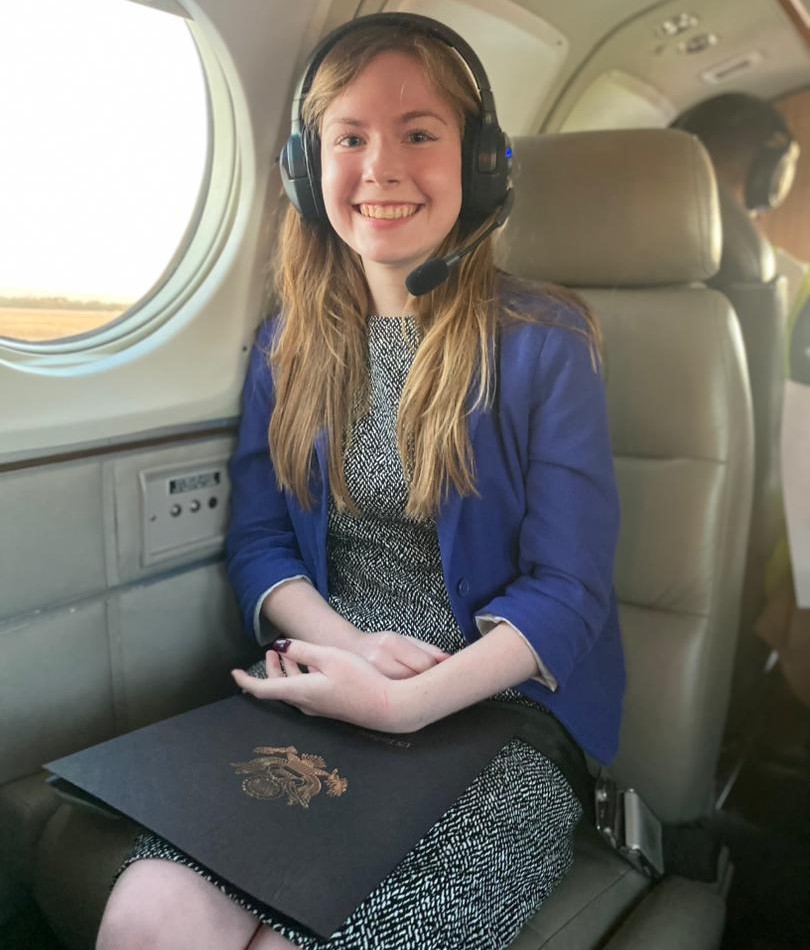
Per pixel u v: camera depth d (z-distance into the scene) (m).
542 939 1.08
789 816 1.83
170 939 0.84
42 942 1.25
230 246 1.39
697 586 1.40
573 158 1.45
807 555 1.75
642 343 1.43
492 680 1.08
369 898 0.84
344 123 1.12
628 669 1.43
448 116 1.13
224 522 1.48
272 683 1.11
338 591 1.33
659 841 1.29
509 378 1.19
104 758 1.00
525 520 1.20
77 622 1.26
